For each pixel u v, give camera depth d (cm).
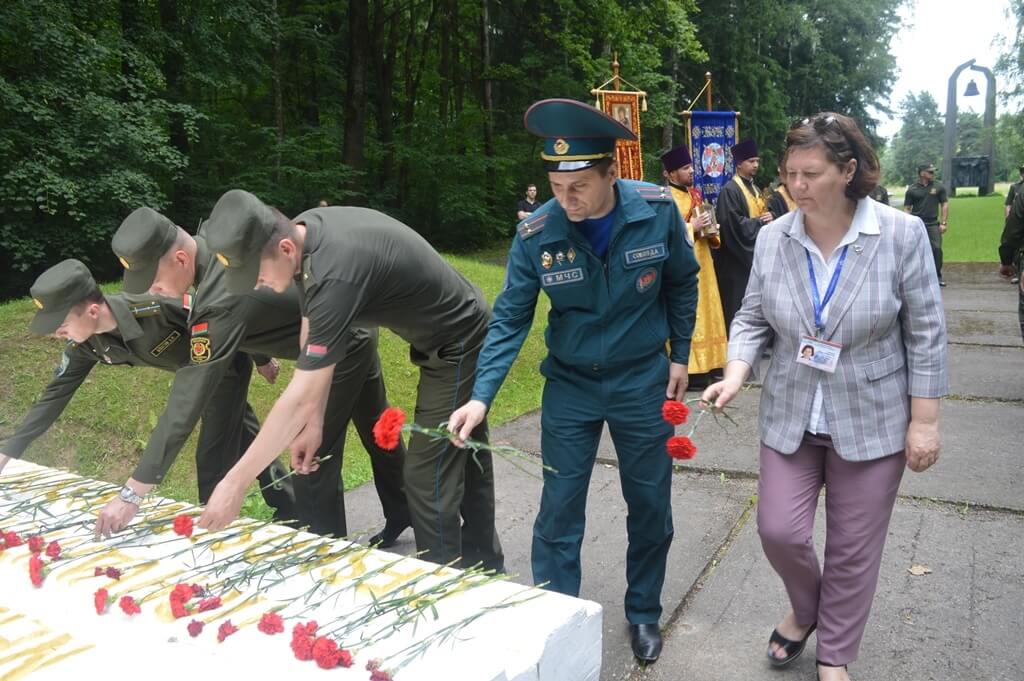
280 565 209
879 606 301
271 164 1516
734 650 281
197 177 1427
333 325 229
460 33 2105
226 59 1388
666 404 230
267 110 1822
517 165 1947
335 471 324
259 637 175
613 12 1822
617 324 253
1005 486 405
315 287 229
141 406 518
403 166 1866
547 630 171
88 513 254
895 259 222
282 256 226
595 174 230
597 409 260
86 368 293
